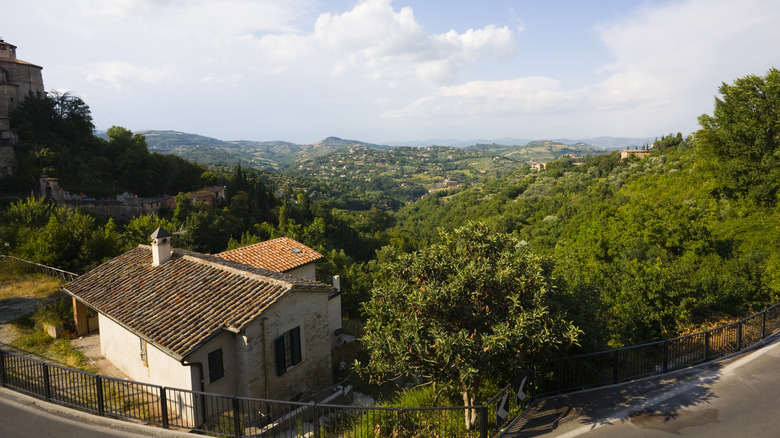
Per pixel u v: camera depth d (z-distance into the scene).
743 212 33.69
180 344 10.93
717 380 11.02
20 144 73.75
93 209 67.81
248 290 13.09
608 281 19.20
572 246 32.38
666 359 11.64
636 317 16.02
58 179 73.50
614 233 29.98
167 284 14.16
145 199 87.50
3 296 19.72
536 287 9.50
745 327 13.39
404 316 9.31
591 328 11.75
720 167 37.22
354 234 101.12
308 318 14.16
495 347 8.34
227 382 12.05
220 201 94.75
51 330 16.03
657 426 9.09
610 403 10.20
